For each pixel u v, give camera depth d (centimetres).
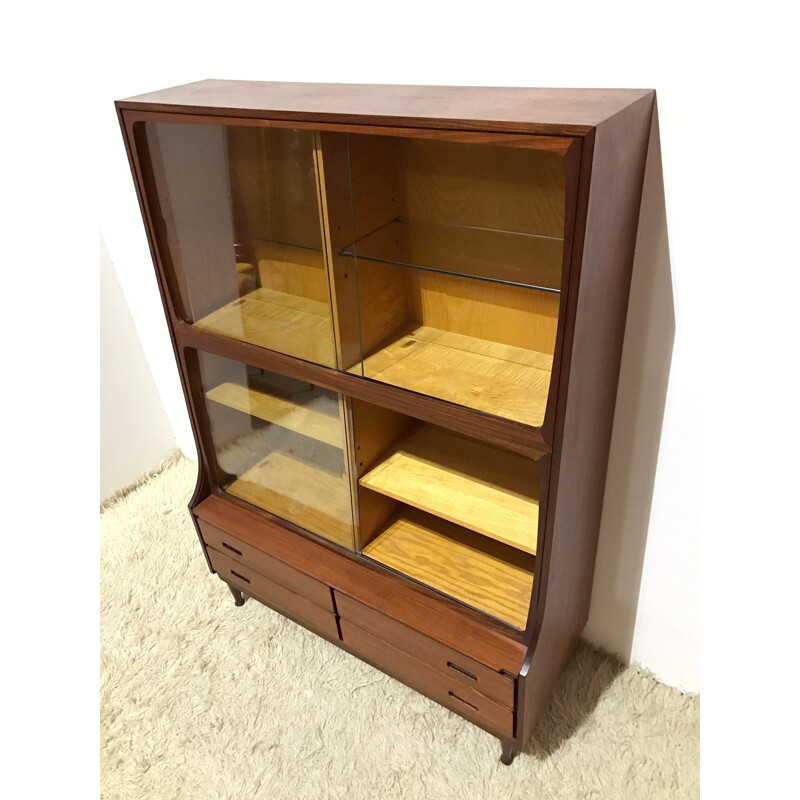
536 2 116
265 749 169
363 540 170
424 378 133
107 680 188
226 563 192
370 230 136
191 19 155
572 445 121
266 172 130
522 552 167
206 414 179
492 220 134
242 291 148
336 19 136
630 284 130
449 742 168
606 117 93
